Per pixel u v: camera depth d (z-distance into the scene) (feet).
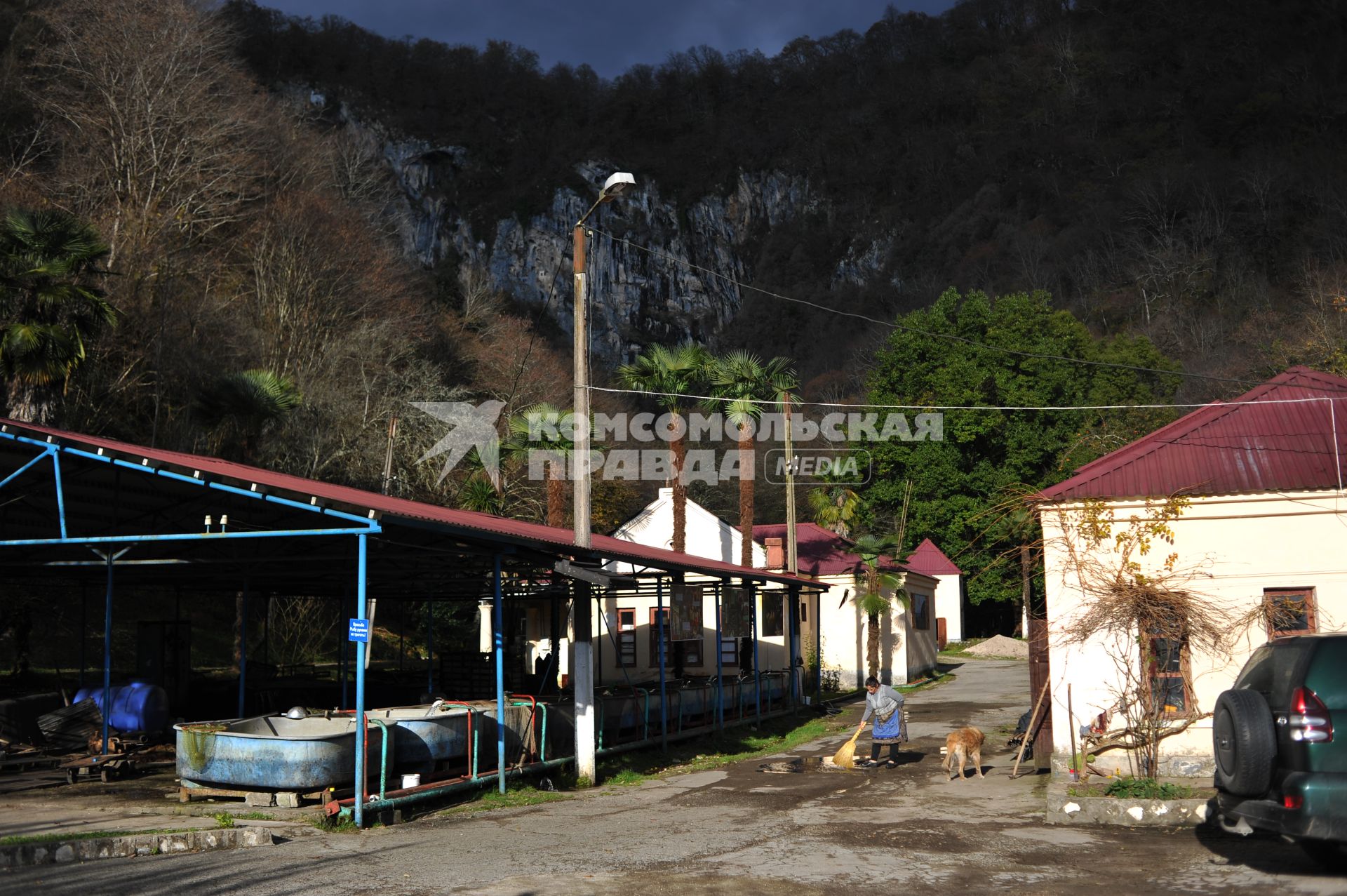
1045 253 354.54
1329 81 372.79
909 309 393.50
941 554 181.27
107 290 112.06
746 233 573.74
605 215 527.40
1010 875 25.63
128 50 131.64
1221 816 26.84
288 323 140.46
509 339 194.70
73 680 78.23
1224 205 306.55
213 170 141.28
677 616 58.90
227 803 35.50
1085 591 41.06
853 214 529.04
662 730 57.16
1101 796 34.83
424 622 135.13
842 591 112.37
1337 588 38.81
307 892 24.13
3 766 43.45
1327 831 21.72
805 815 36.24
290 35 462.60
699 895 23.73
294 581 65.46
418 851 29.48
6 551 50.06
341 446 127.13
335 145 215.51
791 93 609.83
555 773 46.42
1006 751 54.85
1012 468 171.73
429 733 40.16
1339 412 41.68
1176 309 272.10
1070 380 175.11
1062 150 443.32
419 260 375.25
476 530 38.52
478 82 532.73
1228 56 425.28
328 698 68.80
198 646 103.09
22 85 139.54
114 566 50.47
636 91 596.70
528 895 23.77
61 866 27.53
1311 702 22.40
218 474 36.35
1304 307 197.16
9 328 73.36
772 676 80.33
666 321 525.75
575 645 46.75
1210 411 43.45
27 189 122.72
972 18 577.02
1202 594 39.81
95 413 106.93
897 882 25.00
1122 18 495.41
